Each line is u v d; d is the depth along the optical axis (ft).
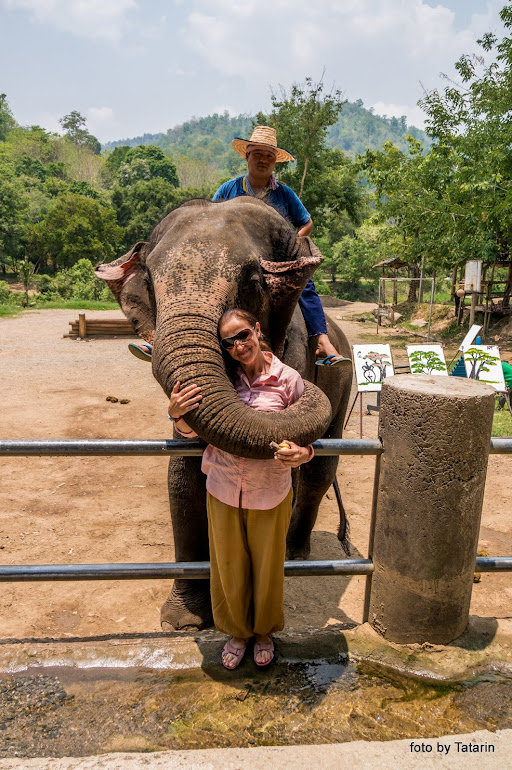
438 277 111.04
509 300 71.92
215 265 9.16
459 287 66.08
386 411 9.59
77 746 7.91
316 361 13.51
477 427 9.01
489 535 17.61
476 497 9.36
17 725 8.24
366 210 173.99
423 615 9.72
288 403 8.50
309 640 9.94
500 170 56.85
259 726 8.29
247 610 9.10
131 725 8.26
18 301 122.01
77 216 194.59
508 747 8.04
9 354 49.24
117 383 37.83
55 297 126.52
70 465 22.98
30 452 9.30
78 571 9.72
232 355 8.27
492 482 22.33
